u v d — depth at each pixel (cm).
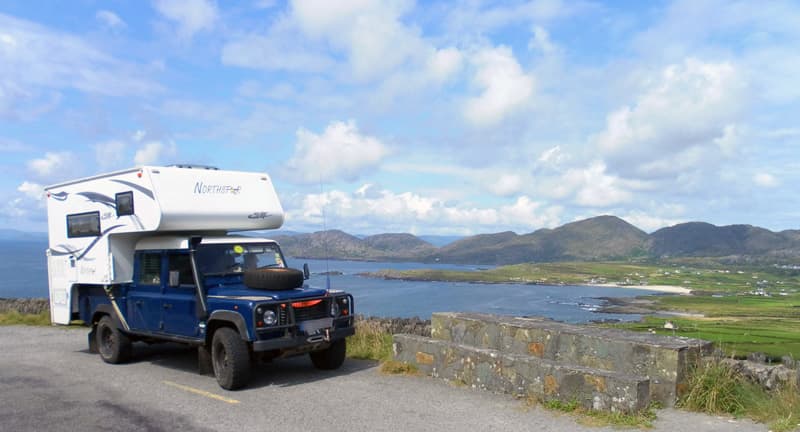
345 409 688
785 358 742
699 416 622
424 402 713
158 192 926
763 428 578
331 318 882
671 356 657
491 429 598
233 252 955
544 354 798
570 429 592
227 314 820
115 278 1012
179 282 923
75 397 771
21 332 1484
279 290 871
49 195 1200
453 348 830
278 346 806
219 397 763
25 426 640
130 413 688
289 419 650
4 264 17050
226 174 1028
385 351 1048
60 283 1167
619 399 625
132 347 1039
